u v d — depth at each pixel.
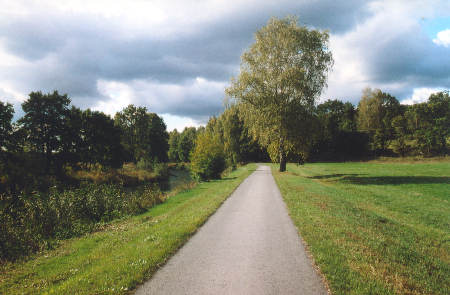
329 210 11.66
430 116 61.09
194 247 7.21
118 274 5.52
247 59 29.28
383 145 72.06
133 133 82.75
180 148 105.00
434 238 8.77
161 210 14.16
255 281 5.14
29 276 5.95
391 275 5.35
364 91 79.69
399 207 14.01
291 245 7.26
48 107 39.91
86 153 45.34
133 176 43.31
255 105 29.33
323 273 5.41
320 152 74.38
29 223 10.04
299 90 27.22
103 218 12.85
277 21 28.41
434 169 38.84
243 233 8.45
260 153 79.19
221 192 18.03
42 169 33.72
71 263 6.63
